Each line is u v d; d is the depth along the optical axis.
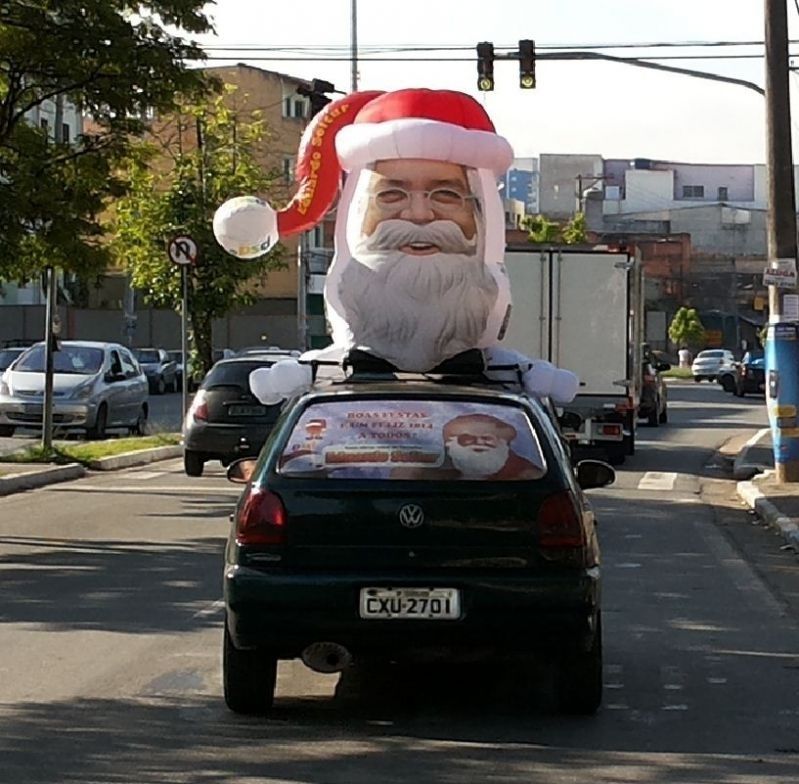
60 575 12.68
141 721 7.78
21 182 17.72
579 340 22.92
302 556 7.32
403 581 7.22
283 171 40.12
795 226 20.64
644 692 8.56
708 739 7.48
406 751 7.20
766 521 17.06
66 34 17.25
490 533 7.30
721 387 61.34
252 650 7.43
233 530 7.59
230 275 31.23
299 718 7.88
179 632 10.16
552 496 7.36
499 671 9.06
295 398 7.92
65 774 6.78
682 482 21.72
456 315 11.20
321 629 7.25
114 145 18.39
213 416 20.67
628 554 14.40
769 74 20.64
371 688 8.62
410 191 11.20
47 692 8.42
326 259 51.66
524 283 22.89
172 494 19.27
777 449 20.58
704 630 10.55
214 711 8.01
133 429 29.75
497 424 7.54
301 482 7.39
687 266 89.00
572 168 97.00
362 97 12.48
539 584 7.24
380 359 11.02
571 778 6.73
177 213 31.02
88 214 18.89
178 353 55.47
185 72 18.00
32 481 20.38
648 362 35.25
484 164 11.33
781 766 6.98
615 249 22.83
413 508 7.29
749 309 88.50
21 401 27.25
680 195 100.50
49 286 22.97
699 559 14.14
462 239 11.20
